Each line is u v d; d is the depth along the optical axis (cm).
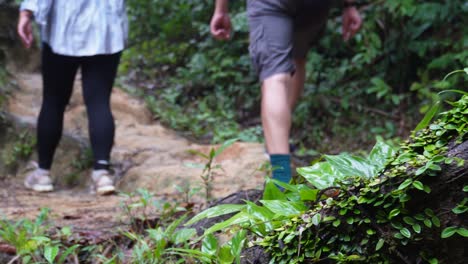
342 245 146
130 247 244
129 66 743
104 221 293
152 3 848
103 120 394
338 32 631
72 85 409
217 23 353
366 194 143
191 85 697
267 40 291
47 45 394
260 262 161
